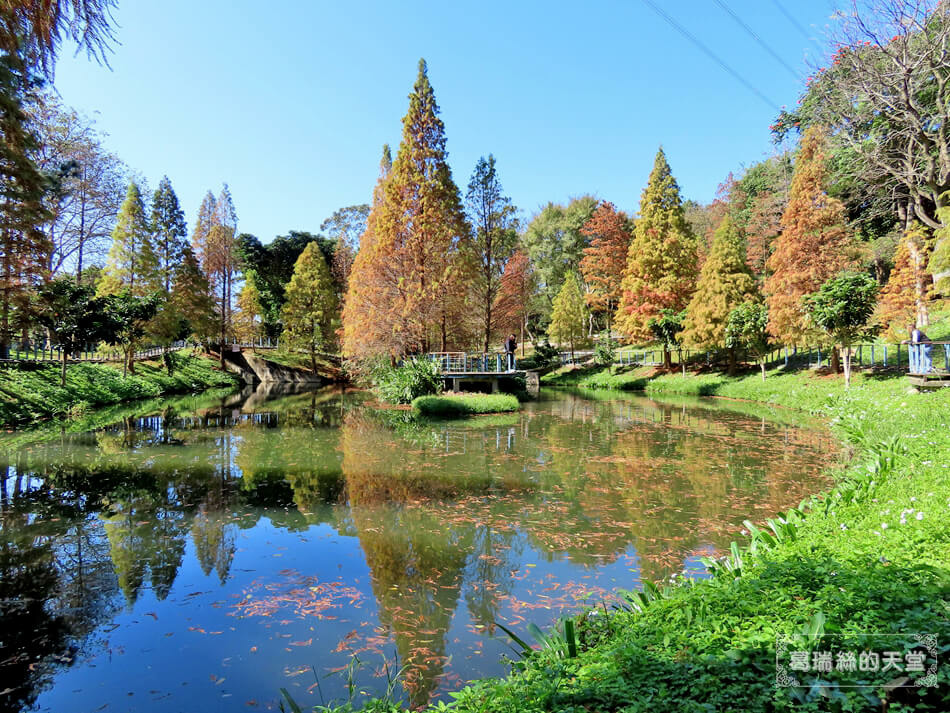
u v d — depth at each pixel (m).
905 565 3.02
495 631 3.83
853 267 17.33
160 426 13.75
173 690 3.14
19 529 5.90
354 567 4.93
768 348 20.36
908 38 14.88
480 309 25.56
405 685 3.19
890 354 17.69
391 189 21.05
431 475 8.37
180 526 6.03
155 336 24.94
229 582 4.61
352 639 3.72
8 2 2.67
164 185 28.91
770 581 3.06
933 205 19.06
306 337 35.19
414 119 20.86
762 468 8.54
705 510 6.44
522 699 2.21
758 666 2.18
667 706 1.98
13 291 10.52
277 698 3.07
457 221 21.70
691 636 2.58
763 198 29.64
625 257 32.56
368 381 26.69
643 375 27.70
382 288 21.03
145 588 4.49
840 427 9.15
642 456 9.69
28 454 9.97
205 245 35.16
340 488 7.60
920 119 16.00
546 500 6.96
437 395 18.23
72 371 19.12
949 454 5.64
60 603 4.23
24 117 8.07
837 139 18.62
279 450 10.42
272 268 45.72
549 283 40.50
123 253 25.59
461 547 5.40
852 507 4.62
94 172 21.22
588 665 2.48
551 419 15.17
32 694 3.11
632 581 4.56
